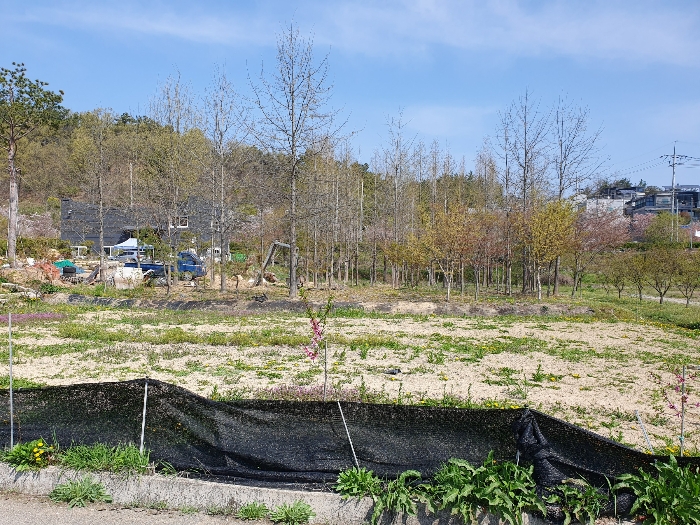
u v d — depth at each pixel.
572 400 8.44
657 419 7.56
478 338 14.34
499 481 4.42
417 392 8.65
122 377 9.45
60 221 46.81
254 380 9.30
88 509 4.82
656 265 28.06
